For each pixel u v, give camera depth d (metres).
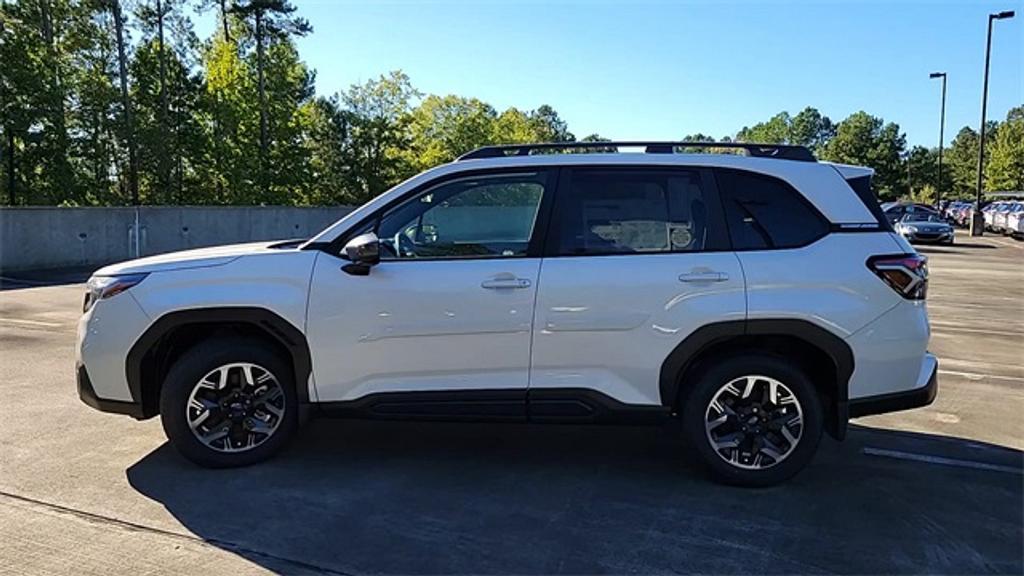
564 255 4.23
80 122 27.06
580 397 4.20
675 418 4.38
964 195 78.12
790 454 4.21
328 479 4.29
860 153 78.38
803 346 4.26
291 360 4.43
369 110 42.56
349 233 4.36
